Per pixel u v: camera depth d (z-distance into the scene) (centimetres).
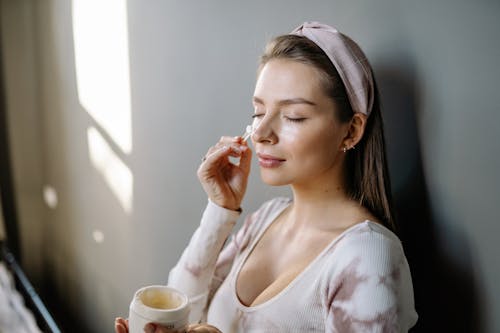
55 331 201
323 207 85
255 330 83
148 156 176
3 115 293
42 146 281
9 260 279
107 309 228
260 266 90
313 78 78
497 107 70
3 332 221
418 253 88
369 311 69
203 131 143
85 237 243
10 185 304
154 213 177
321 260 78
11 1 274
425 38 81
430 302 87
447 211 81
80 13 216
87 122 223
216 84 136
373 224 77
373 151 83
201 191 148
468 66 74
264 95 81
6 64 283
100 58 203
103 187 216
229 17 128
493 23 70
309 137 79
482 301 76
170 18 153
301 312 78
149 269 185
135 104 179
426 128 83
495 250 73
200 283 98
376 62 93
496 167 71
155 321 74
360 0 94
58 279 289
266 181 83
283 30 112
